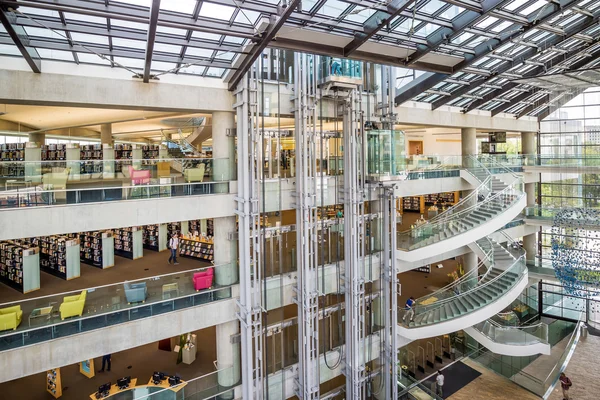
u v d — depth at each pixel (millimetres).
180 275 12078
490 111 23547
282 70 14141
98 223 10609
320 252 15383
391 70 16531
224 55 11219
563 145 23969
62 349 9914
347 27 11141
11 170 9523
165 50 10680
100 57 10430
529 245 27234
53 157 19062
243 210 12844
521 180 19312
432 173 20109
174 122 20547
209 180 12672
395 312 16406
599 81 12984
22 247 16625
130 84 11211
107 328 10555
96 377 14625
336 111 15523
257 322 12820
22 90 9852
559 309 27406
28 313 9664
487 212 17891
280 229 14328
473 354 21234
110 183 10891
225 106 12859
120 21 9062
